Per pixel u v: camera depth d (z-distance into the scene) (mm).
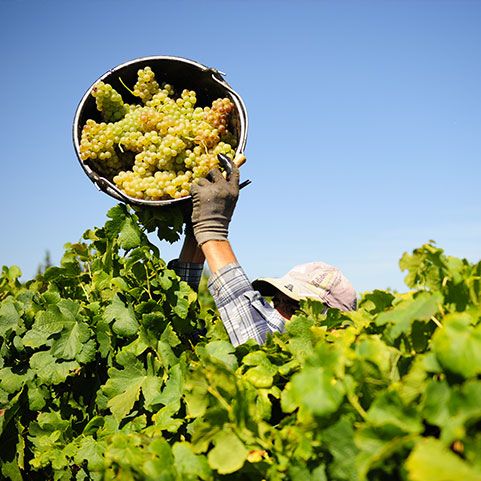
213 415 830
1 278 2027
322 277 1442
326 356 710
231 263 1304
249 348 1103
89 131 1338
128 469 864
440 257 818
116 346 1393
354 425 703
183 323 1379
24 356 1487
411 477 577
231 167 1349
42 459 1353
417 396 702
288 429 794
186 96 1409
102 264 1529
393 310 829
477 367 623
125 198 1316
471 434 607
